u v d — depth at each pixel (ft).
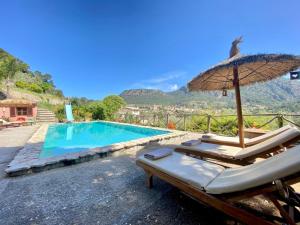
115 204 7.15
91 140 25.94
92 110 49.67
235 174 6.08
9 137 22.03
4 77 58.70
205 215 6.41
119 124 36.47
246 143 11.32
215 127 24.21
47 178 9.72
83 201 7.38
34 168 10.52
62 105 54.24
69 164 11.90
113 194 7.95
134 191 8.22
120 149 15.19
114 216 6.39
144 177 9.84
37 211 6.70
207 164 7.68
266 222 4.53
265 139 10.69
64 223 6.02
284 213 4.60
